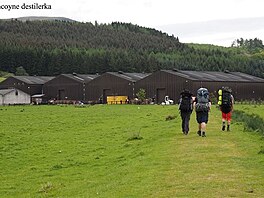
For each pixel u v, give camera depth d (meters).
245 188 13.05
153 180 14.78
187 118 26.83
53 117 54.28
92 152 27.17
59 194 16.50
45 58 199.12
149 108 72.44
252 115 41.91
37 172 22.52
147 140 27.97
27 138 35.03
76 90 131.25
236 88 111.31
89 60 196.88
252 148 20.38
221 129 28.58
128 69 194.00
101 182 17.17
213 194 12.46
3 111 69.06
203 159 17.77
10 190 18.73
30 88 138.38
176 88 108.00
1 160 26.50
